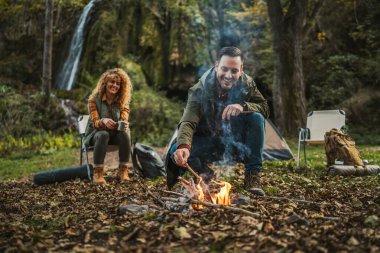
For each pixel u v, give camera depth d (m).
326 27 19.75
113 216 3.59
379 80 17.77
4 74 20.52
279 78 15.34
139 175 7.28
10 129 16.42
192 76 19.80
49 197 5.38
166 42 20.27
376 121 16.91
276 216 3.23
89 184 6.45
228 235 2.64
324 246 2.42
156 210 3.62
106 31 20.03
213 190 3.87
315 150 12.34
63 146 15.43
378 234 2.68
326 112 8.21
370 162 8.23
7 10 21.70
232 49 4.15
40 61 21.38
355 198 4.13
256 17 20.59
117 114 6.79
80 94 18.66
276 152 9.66
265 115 4.60
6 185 7.44
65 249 2.62
